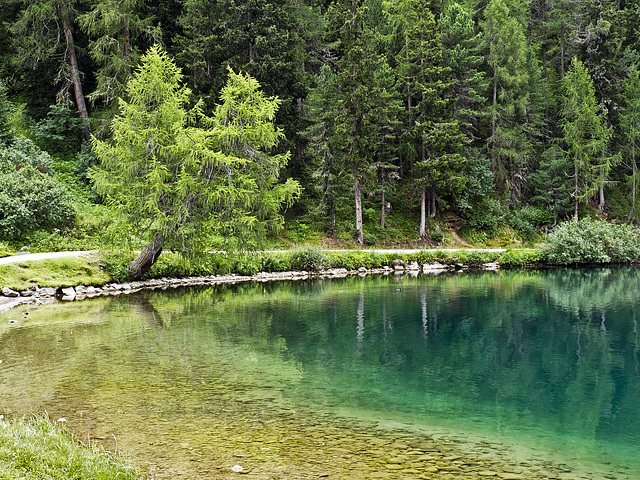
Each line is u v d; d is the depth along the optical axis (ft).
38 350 35.35
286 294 68.64
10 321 46.14
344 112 111.65
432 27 128.67
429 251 110.01
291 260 94.02
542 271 103.09
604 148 146.61
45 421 18.54
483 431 22.50
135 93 65.67
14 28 112.68
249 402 25.30
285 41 107.65
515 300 63.72
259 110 65.26
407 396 27.63
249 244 67.87
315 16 143.84
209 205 63.10
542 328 47.55
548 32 177.68
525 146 144.36
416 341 42.06
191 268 80.89
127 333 42.06
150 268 76.07
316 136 113.09
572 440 21.66
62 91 113.80
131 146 64.44
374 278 89.81
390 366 34.14
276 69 102.73
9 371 29.78
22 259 64.34
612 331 46.47
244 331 44.32
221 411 23.65
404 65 132.05
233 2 104.99
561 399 27.84
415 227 133.18
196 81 106.93
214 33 111.96
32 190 78.84
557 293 70.13
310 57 139.44
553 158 145.28
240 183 63.41
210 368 31.89
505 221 140.46
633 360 36.76
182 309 55.47
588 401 27.53
